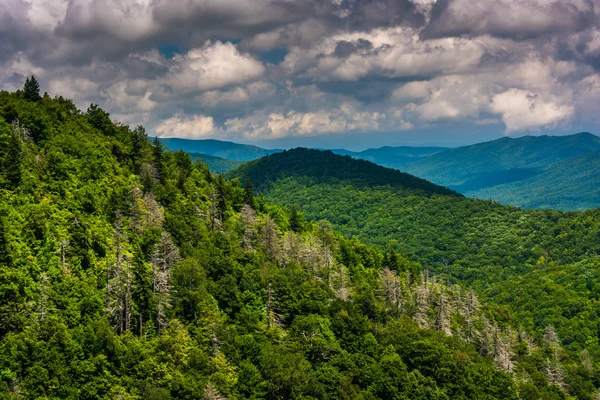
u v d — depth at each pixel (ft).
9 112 416.87
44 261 313.94
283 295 400.67
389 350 383.45
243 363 316.19
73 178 396.37
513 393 387.96
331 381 335.67
